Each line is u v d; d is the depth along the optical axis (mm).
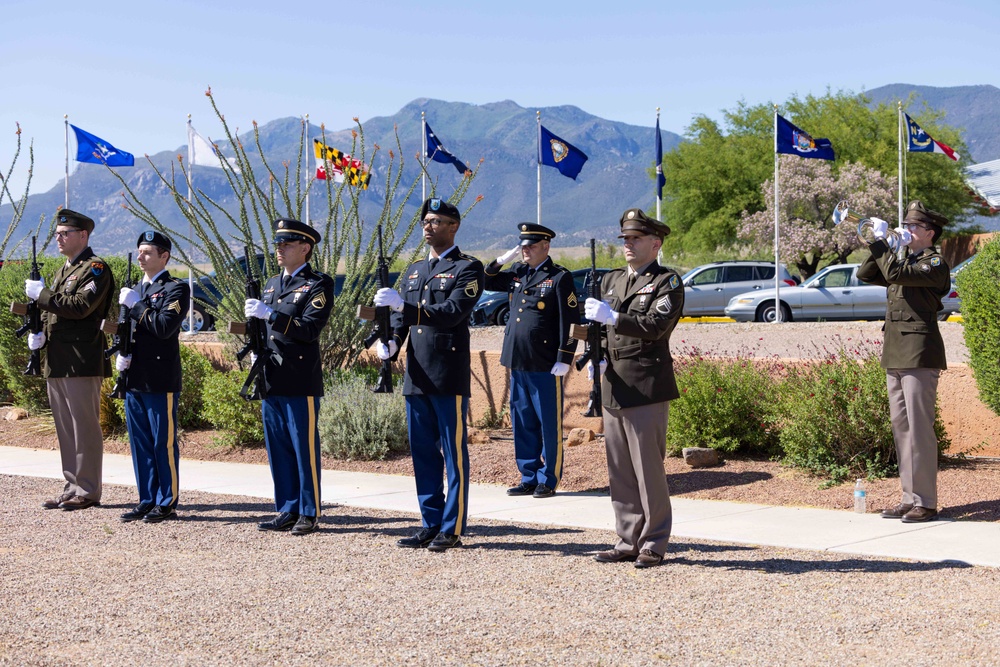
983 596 5758
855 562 6672
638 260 6715
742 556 6906
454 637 5262
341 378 12797
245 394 7848
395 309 7211
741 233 41281
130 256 8641
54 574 6637
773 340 21656
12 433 13977
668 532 6758
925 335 7973
